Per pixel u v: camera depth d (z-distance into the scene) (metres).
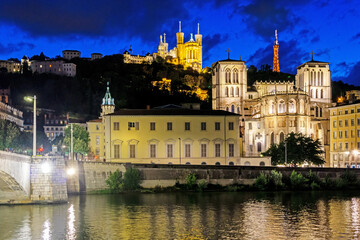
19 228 81.75
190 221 89.44
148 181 132.50
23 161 98.12
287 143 168.00
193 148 157.75
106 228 82.75
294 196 123.56
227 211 99.88
